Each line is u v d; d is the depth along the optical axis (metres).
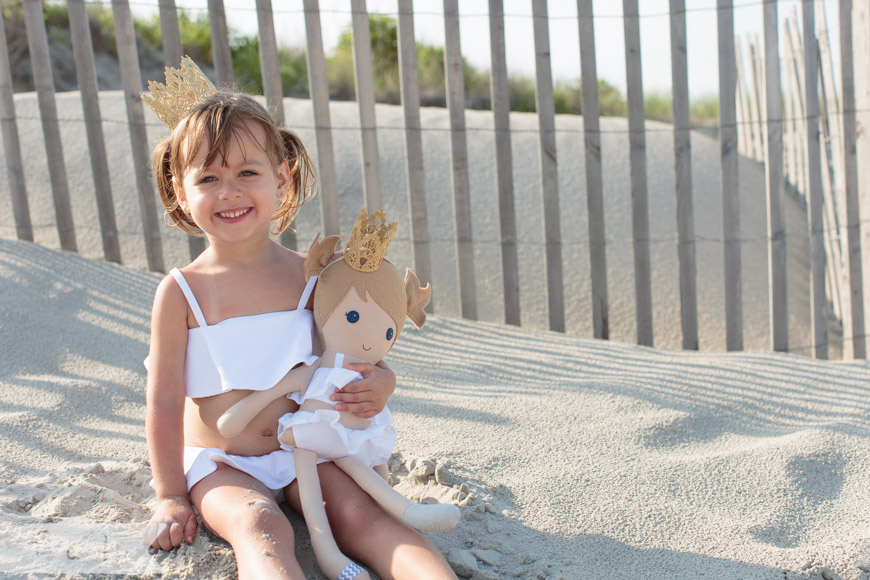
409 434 2.72
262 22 4.25
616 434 2.73
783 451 2.59
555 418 2.88
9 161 4.45
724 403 3.10
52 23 12.52
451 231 6.13
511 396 3.12
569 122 7.51
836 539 2.10
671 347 5.17
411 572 1.66
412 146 4.41
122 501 2.07
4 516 1.95
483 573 1.86
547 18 4.31
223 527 1.75
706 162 7.46
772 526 2.17
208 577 1.75
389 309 1.96
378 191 4.48
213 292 1.97
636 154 4.41
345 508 1.83
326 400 1.89
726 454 2.58
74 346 3.50
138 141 4.37
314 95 4.38
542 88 4.36
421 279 4.55
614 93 15.17
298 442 1.86
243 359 1.91
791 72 7.15
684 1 4.28
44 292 3.96
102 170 4.43
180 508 1.86
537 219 6.32
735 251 4.42
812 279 4.54
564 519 2.16
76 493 2.06
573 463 2.50
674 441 2.74
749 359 3.85
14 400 2.90
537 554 1.99
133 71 4.29
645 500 2.27
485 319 5.36
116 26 4.24
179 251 5.39
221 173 1.89
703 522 2.17
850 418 2.93
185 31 12.84
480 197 6.45
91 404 2.95
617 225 6.33
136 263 5.20
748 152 8.50
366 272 1.95
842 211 5.03
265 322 1.95
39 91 4.36
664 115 14.76
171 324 1.95
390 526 1.77
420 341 4.04
